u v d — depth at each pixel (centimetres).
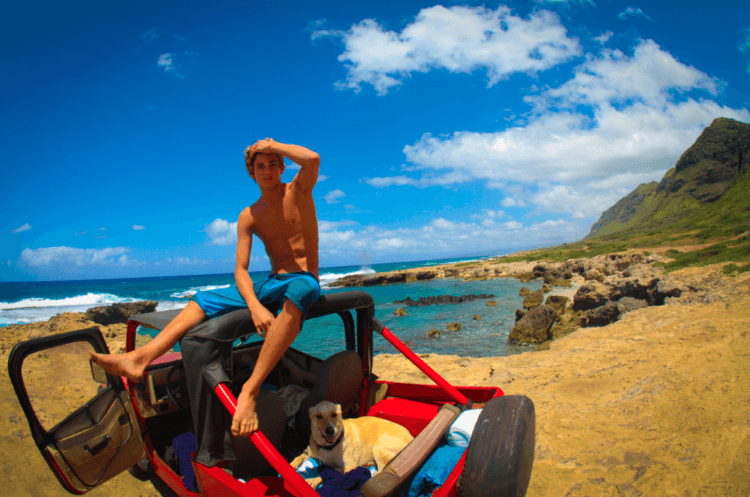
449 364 752
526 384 566
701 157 10406
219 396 224
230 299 250
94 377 267
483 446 215
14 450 402
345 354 322
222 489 232
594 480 330
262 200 275
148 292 5781
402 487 237
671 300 1153
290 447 312
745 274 1056
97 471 266
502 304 2194
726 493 298
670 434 381
